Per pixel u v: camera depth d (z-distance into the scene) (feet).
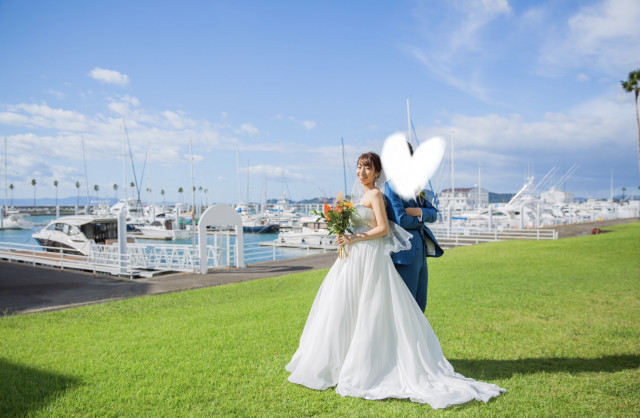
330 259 61.41
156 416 10.77
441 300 26.53
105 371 14.38
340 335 12.51
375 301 12.36
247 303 27.86
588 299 26.53
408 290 13.03
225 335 18.86
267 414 10.66
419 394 11.20
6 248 63.77
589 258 51.72
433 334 13.01
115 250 56.80
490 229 124.16
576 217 188.44
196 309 26.35
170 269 49.03
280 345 17.07
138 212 208.64
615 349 16.10
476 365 14.30
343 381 11.89
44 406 11.56
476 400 11.19
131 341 18.31
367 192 13.53
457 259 53.21
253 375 13.61
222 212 49.88
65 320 23.62
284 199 277.03
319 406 11.05
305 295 30.25
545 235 105.81
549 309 23.61
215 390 12.41
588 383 12.51
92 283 40.27
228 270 50.14
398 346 12.19
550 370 13.79
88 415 10.95
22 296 33.35
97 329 21.07
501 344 16.81
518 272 40.37
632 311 22.99
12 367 14.92
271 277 42.91
